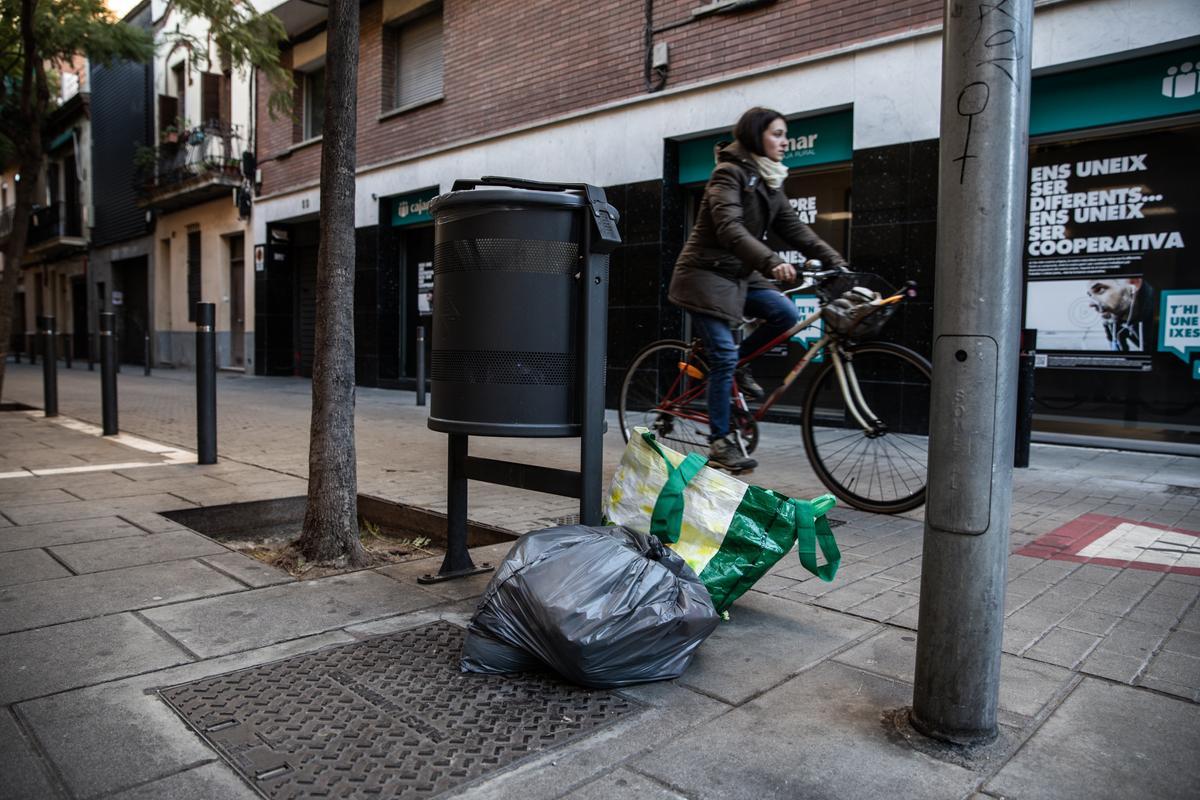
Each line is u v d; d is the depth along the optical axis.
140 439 7.11
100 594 2.87
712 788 1.69
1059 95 6.79
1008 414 1.80
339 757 1.78
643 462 2.77
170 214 21.34
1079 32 6.47
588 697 2.11
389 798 1.63
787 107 8.24
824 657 2.40
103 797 1.62
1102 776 1.75
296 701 2.05
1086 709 2.06
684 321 9.70
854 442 4.40
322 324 3.40
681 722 1.98
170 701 2.04
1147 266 6.55
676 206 9.55
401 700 2.07
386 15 13.59
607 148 9.93
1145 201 6.54
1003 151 1.71
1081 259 6.87
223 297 19.27
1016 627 2.64
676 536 2.60
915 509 4.39
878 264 7.58
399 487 4.94
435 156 12.53
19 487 4.81
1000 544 1.83
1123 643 2.51
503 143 11.36
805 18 8.13
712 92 8.86
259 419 8.89
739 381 4.67
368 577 3.15
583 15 10.28
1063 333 6.99
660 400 5.39
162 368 22.08
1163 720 2.00
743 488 2.68
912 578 3.19
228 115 18.45
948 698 1.87
